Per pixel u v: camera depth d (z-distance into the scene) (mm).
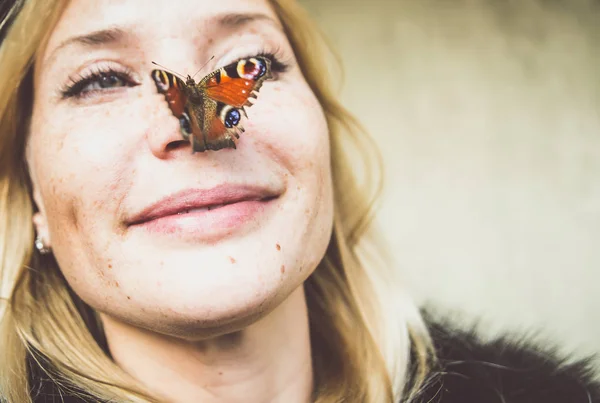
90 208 478
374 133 1178
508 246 1147
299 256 485
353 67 1200
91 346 528
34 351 535
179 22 493
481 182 1175
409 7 1236
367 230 642
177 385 507
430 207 1157
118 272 476
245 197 475
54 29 501
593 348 1101
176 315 467
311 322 583
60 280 543
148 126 476
